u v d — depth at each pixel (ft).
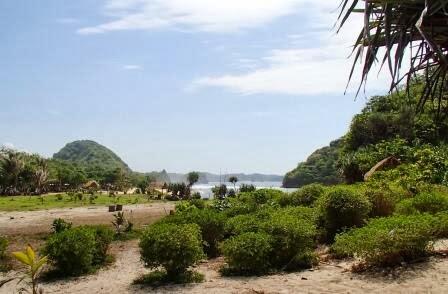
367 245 28.22
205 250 43.65
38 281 35.19
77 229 39.40
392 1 8.99
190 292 28.12
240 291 27.25
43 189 269.64
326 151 384.47
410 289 23.57
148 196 199.93
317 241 41.37
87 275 36.94
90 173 382.63
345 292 24.56
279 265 33.81
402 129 152.97
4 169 249.75
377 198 44.91
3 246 44.52
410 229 28.37
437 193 47.50
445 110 11.55
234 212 58.08
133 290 30.27
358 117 185.78
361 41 9.86
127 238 57.88
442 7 8.50
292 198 63.52
